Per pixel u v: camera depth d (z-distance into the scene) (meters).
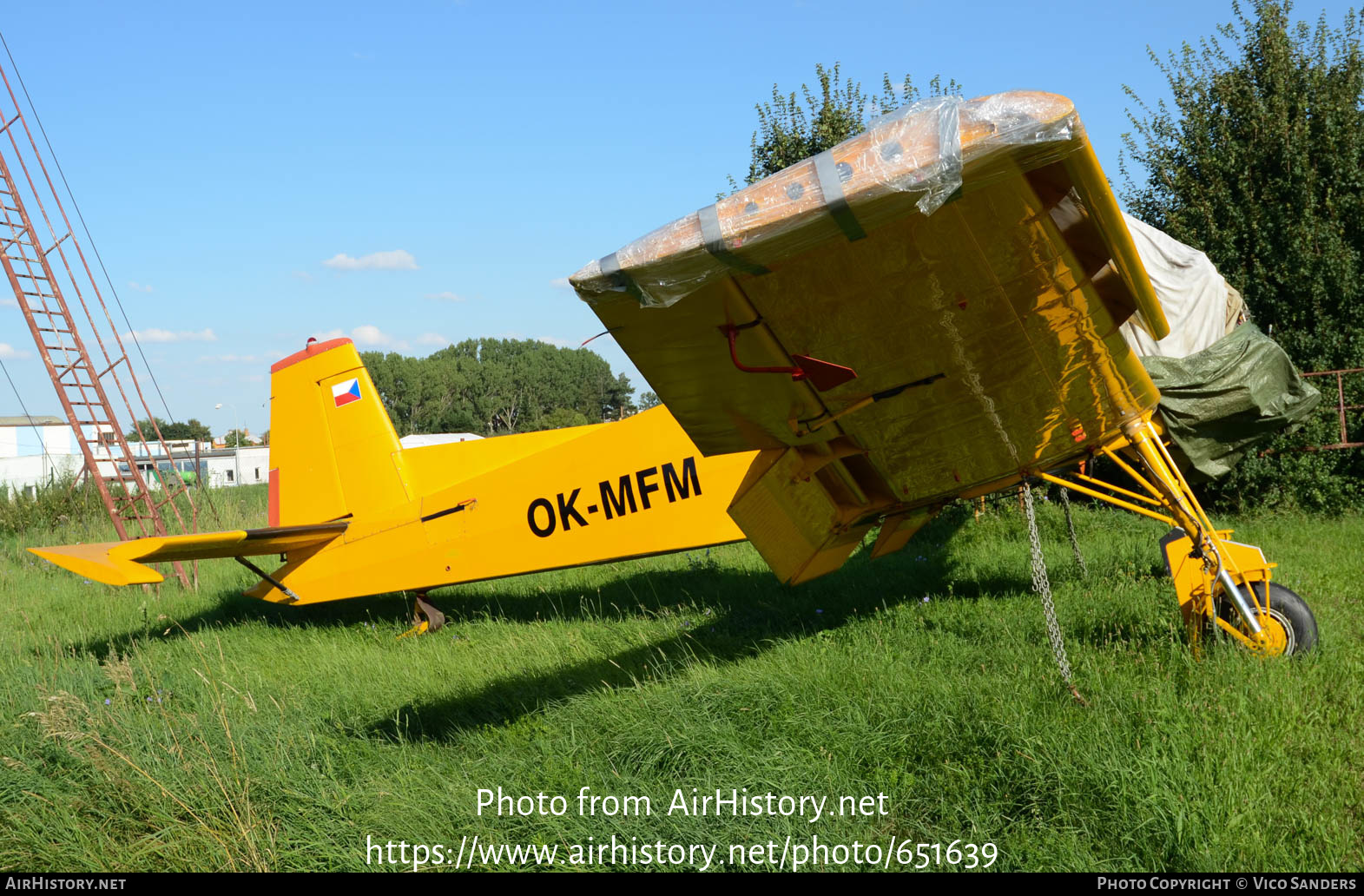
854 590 6.65
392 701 4.91
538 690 4.82
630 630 6.02
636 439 6.21
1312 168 10.40
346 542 7.22
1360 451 9.16
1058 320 3.40
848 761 3.42
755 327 3.21
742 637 5.61
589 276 2.88
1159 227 11.69
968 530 8.74
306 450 7.43
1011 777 3.13
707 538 6.05
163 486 11.51
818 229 2.71
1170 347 7.71
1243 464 8.96
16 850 3.37
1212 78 11.40
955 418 3.95
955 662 4.39
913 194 2.60
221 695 4.91
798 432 4.00
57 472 22.98
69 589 9.68
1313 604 5.09
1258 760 3.04
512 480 6.63
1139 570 6.29
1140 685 3.77
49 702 4.30
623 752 3.70
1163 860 2.62
